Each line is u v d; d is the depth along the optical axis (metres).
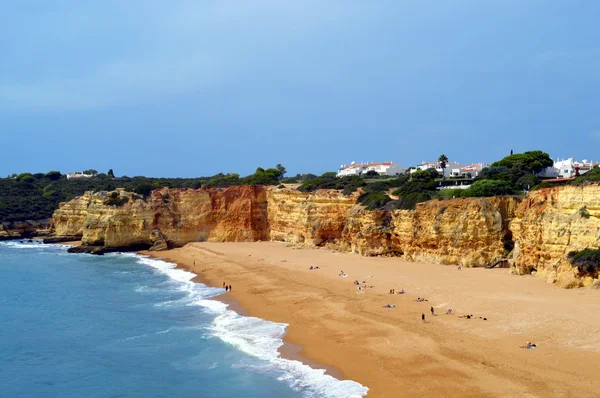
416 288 46.97
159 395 28.64
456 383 26.05
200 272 67.88
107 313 46.88
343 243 75.50
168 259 81.94
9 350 37.12
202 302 49.88
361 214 71.56
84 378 31.67
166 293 55.19
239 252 79.69
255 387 28.58
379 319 38.28
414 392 25.77
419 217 62.91
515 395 24.11
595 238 42.28
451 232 58.84
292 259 70.25
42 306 50.12
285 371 30.53
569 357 27.58
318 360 31.73
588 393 23.53
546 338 30.77
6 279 65.25
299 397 26.83
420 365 28.88
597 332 30.66
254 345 35.59
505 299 39.94
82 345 37.94
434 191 73.81
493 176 84.44
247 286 55.47
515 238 54.09
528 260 49.94
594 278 41.50
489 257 56.81
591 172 57.38
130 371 32.34
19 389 30.33
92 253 88.75
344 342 34.25
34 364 34.34
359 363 30.44
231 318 43.16
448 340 32.31
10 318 45.88
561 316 34.09
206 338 37.97
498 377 26.12
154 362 33.69
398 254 68.00
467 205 58.28
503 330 33.00
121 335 40.03
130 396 28.78
